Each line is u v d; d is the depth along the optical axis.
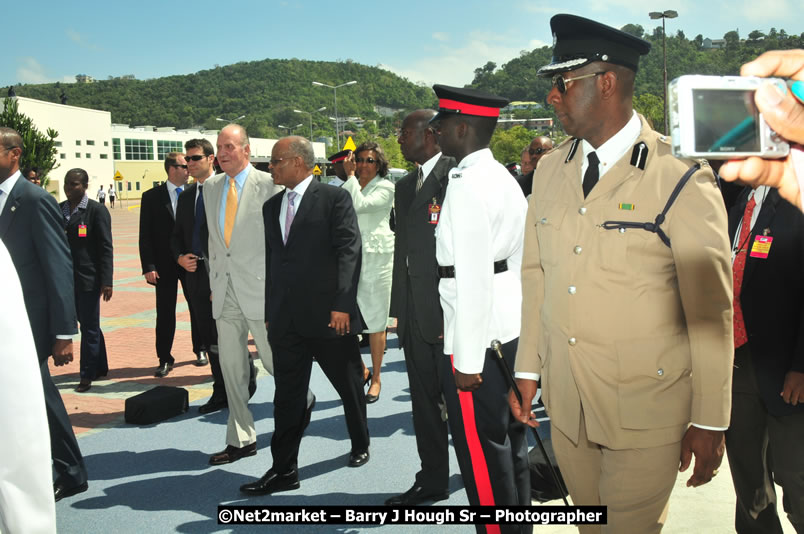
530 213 2.08
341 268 3.49
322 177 22.12
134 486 3.64
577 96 1.78
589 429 1.84
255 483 3.51
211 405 5.00
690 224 1.65
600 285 1.78
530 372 2.09
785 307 2.34
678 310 1.75
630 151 1.79
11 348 1.15
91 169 65.81
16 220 3.29
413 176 3.49
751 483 2.58
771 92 0.77
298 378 3.53
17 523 1.15
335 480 3.66
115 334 7.88
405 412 4.86
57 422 3.45
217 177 4.12
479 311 2.24
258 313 3.86
